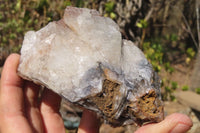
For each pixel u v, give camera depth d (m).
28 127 0.26
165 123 0.24
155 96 0.25
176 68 0.92
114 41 0.26
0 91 0.27
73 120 0.48
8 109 0.26
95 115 0.30
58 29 0.27
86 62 0.25
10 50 0.64
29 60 0.26
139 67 0.26
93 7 0.52
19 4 0.55
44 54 0.26
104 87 0.25
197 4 0.79
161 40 1.13
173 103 0.55
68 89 0.25
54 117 0.30
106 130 0.45
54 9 0.52
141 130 0.25
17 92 0.28
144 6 0.57
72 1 0.53
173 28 1.28
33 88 0.29
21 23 0.60
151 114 0.25
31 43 0.27
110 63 0.25
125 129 0.45
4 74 0.27
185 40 1.18
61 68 0.25
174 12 1.16
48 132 0.30
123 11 0.52
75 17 0.27
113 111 0.25
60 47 0.26
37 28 0.54
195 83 0.66
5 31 0.64
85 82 0.25
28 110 0.29
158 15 1.08
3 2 0.70
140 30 0.56
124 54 0.27
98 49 0.26
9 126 0.26
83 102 0.25
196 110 0.49
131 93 0.25
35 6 0.52
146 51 0.58
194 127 0.38
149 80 0.26
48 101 0.30
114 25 0.28
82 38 0.26
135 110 0.25
